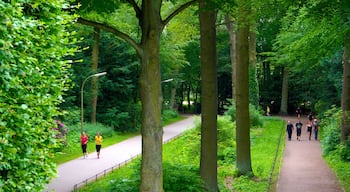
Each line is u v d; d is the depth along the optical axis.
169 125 49.62
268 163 22.42
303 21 16.95
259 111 40.31
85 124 36.31
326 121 30.56
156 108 10.30
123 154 28.14
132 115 43.59
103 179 19.83
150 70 10.25
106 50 41.66
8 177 5.18
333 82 38.06
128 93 43.28
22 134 5.25
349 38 15.90
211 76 14.10
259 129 37.38
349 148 22.47
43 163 5.80
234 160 23.02
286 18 16.77
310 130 34.44
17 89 5.17
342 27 15.21
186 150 25.66
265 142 30.81
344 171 19.72
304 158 24.56
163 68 46.19
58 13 6.23
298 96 61.69
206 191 13.64
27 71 5.25
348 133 23.36
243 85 19.02
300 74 52.00
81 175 20.89
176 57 46.78
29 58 5.24
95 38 37.56
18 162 5.27
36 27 5.64
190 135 26.81
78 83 37.75
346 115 23.27
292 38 24.78
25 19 5.22
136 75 43.56
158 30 10.35
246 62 18.98
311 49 17.78
